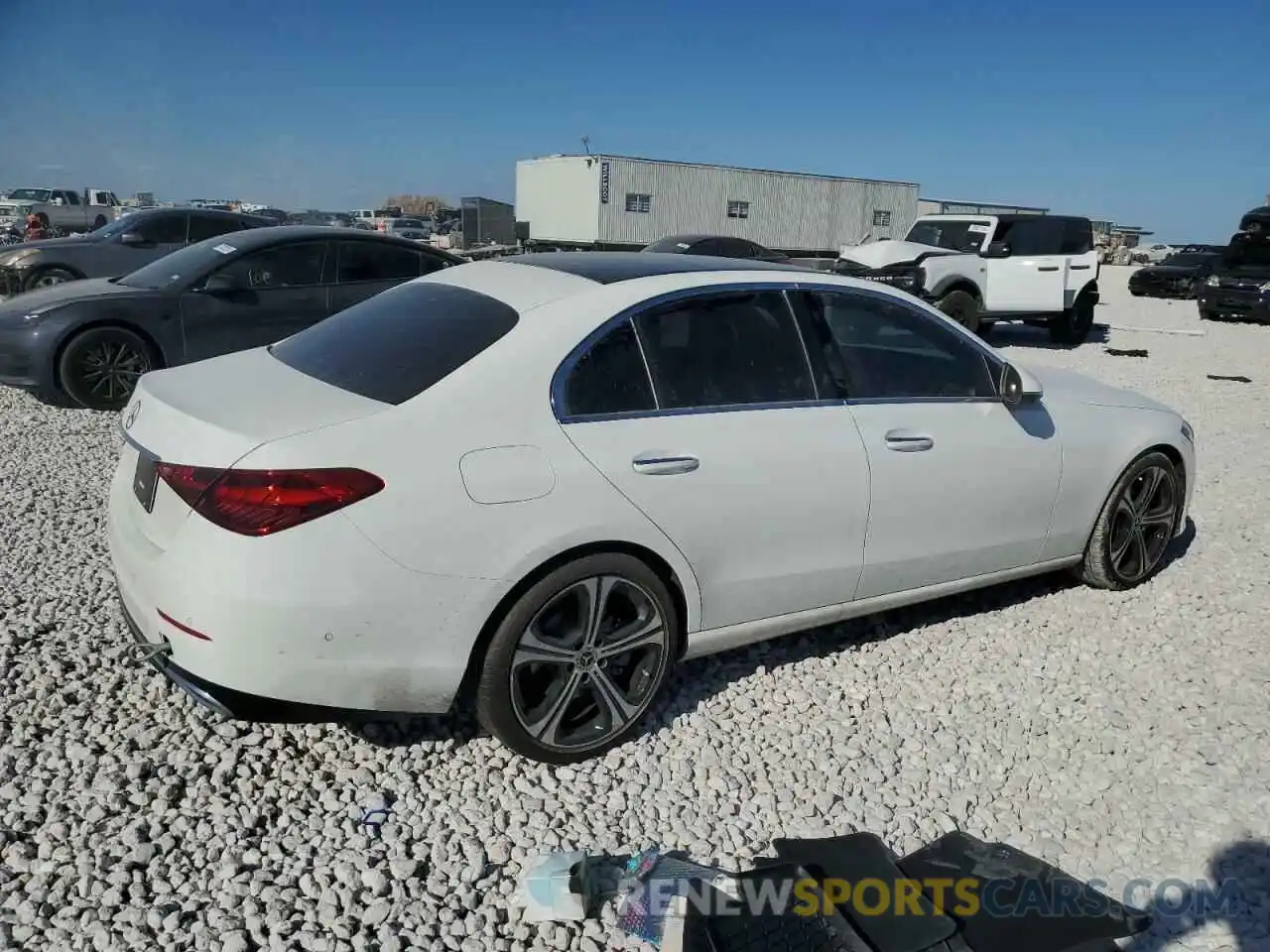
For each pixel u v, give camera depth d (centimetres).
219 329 839
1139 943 270
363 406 301
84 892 258
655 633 338
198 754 320
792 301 382
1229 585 513
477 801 309
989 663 419
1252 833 317
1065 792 335
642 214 3134
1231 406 1037
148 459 316
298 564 276
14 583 432
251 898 261
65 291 831
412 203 9850
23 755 311
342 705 294
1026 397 417
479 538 295
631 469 322
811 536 369
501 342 321
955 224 1565
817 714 372
